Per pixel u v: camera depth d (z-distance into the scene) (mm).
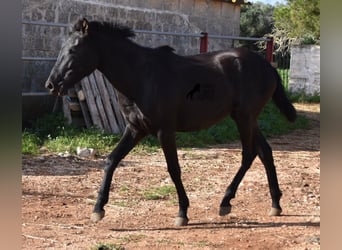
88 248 5270
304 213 6938
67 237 5660
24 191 7574
